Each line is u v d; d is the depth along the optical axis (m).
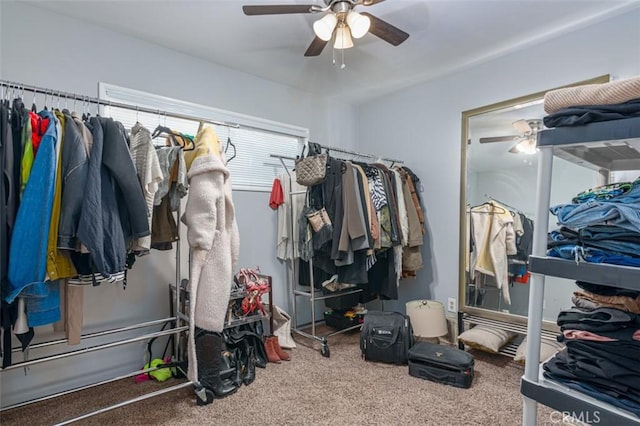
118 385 2.21
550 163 0.99
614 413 0.85
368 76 3.13
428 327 2.79
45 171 1.34
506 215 2.72
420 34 2.40
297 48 2.59
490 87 2.81
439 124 3.18
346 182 2.59
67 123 1.45
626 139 0.85
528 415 1.01
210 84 2.81
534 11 2.13
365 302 3.30
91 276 1.54
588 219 0.94
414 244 3.03
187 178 1.86
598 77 2.24
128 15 2.14
